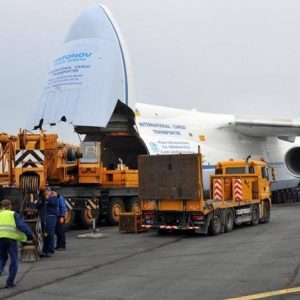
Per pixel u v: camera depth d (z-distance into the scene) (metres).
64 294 7.38
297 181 35.25
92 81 20.70
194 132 26.73
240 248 12.09
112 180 20.55
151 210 15.66
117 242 14.16
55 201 11.87
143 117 24.09
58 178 17.73
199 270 9.16
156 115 25.05
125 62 21.77
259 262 9.91
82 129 21.80
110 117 20.66
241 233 15.73
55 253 12.07
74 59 21.31
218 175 17.70
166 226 15.38
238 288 7.53
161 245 13.25
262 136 30.56
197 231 15.06
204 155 26.03
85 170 19.27
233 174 18.58
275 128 29.23
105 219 20.47
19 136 15.98
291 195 36.00
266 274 8.61
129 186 20.67
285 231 15.82
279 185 32.53
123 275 8.85
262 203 18.91
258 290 7.37
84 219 18.67
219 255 11.02
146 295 7.18
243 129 29.08
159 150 23.09
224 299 6.83
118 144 24.36
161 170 15.39
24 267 10.02
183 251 11.91
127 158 25.53
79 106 20.23
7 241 8.11
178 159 15.11
